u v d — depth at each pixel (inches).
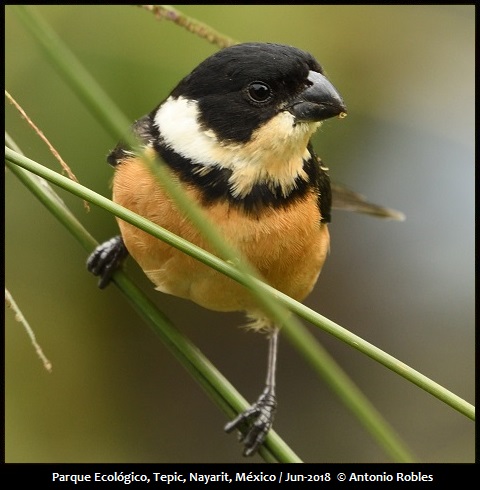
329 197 298.4
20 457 398.6
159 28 344.2
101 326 417.7
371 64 378.9
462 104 382.9
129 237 267.7
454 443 446.0
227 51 259.1
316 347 156.7
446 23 378.6
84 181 348.2
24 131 340.5
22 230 375.9
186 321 468.4
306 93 256.4
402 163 425.1
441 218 451.5
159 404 444.1
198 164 259.0
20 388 402.0
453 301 456.8
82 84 175.8
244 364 475.2
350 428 470.0
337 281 466.3
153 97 343.6
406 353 458.9
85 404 418.0
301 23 366.3
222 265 176.2
